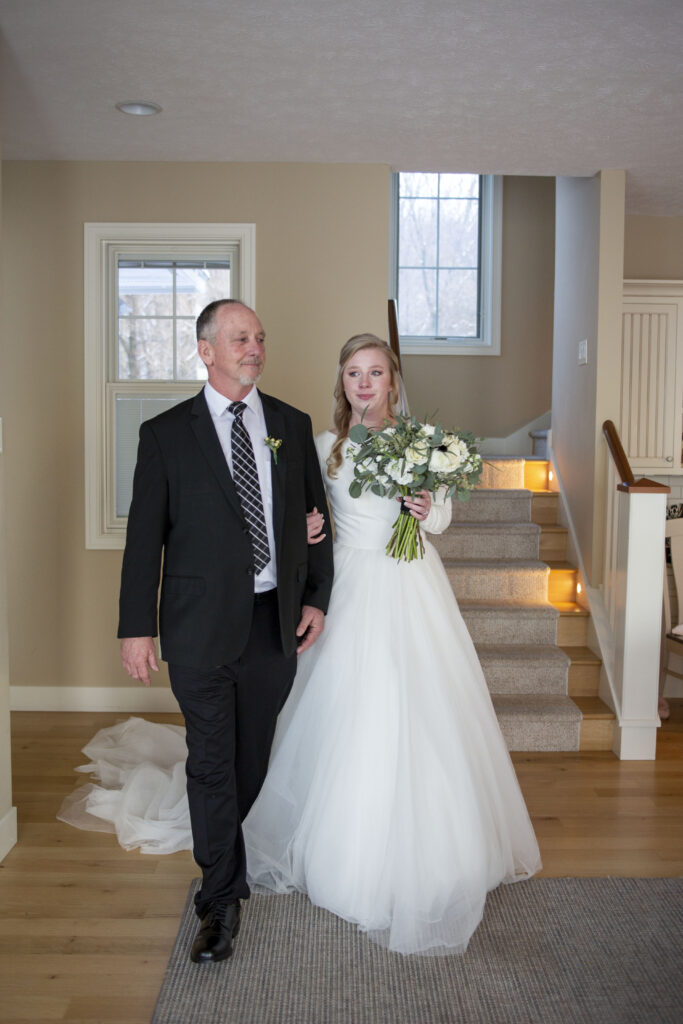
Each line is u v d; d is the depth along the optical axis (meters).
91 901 2.50
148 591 2.20
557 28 2.74
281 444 2.35
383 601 2.46
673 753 3.79
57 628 4.24
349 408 2.67
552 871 2.70
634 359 4.84
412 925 2.23
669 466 4.88
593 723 3.79
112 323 4.22
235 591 2.20
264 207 4.11
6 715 2.80
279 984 2.10
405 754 2.30
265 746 2.46
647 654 3.67
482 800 2.44
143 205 4.10
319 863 2.37
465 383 6.42
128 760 3.48
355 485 2.39
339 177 4.11
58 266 4.12
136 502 2.21
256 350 2.22
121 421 4.24
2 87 3.22
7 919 2.40
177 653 2.16
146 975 2.15
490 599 4.49
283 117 3.52
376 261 4.13
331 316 4.15
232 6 2.59
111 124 3.61
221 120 3.55
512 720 3.79
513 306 6.40
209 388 2.30
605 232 4.16
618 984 2.12
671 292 4.81
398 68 3.04
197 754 2.23
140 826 2.88
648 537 3.61
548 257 6.38
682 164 4.07
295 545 2.34
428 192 6.45
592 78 3.11
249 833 2.60
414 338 6.45
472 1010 2.02
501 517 4.94
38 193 4.09
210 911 2.22
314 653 2.56
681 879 2.65
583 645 4.29
